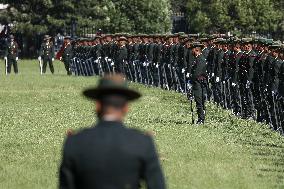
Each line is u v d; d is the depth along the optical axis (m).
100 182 17.77
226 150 49.47
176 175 40.22
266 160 46.03
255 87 68.81
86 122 64.81
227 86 76.44
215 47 78.00
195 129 60.28
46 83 111.81
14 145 51.31
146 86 105.12
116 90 18.12
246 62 70.81
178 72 95.94
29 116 69.38
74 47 136.12
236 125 64.50
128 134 18.03
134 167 17.84
